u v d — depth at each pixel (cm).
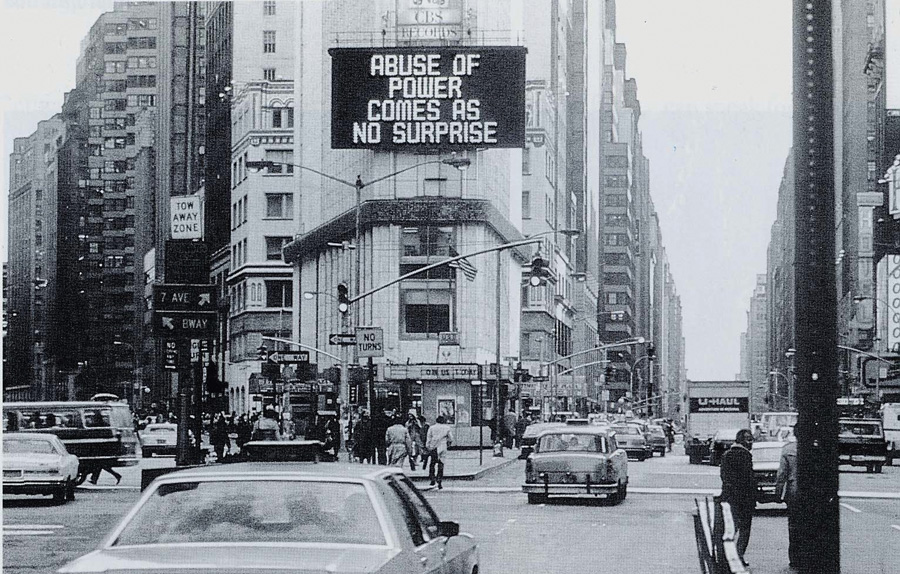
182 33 15012
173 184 14662
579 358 14262
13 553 1917
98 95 17425
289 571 681
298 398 6625
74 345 17262
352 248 7681
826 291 1144
